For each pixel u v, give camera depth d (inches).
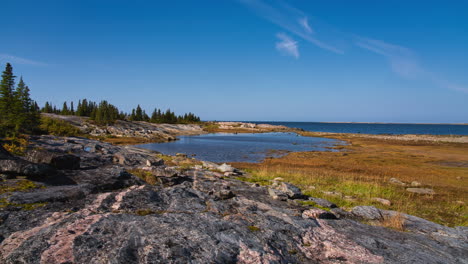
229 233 225.0
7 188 293.1
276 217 293.0
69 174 389.7
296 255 209.5
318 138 3521.2
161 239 197.3
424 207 511.2
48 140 882.8
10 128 1112.8
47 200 268.5
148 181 463.5
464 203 553.0
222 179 601.6
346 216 361.1
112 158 687.7
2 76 1513.3
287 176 799.7
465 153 1835.6
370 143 2736.2
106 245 182.2
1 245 175.6
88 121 3179.1
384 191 646.5
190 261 174.1
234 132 4852.4
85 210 250.5
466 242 283.9
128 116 5221.5
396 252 232.4
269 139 3275.1
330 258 210.4
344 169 1141.7
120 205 273.6
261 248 205.2
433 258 229.5
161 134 3324.3
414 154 1774.1
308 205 401.1
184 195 339.9
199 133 4320.9
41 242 178.5
